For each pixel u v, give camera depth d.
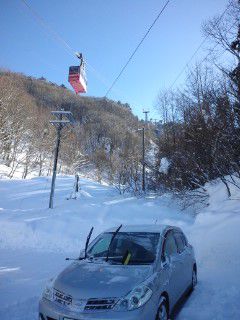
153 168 26.77
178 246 7.42
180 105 26.11
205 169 20.98
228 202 16.20
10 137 59.81
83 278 5.45
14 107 60.94
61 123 25.53
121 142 85.81
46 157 66.25
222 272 9.40
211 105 20.45
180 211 18.95
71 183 34.38
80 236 15.80
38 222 17.31
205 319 6.16
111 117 113.50
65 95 123.69
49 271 9.88
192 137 21.73
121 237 6.83
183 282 6.99
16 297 7.38
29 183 34.53
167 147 26.28
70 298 5.05
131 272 5.55
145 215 18.28
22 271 9.88
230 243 11.64
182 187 22.77
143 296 5.04
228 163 18.66
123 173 33.59
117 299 4.91
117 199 23.00
